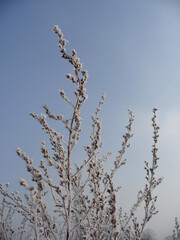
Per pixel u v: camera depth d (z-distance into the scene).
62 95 3.19
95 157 3.62
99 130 3.49
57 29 3.23
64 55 3.21
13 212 4.46
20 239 4.24
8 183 3.62
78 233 3.78
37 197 2.82
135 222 4.65
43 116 3.29
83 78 3.22
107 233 3.25
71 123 3.24
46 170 3.11
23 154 2.85
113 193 2.85
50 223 2.99
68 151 3.18
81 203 3.78
